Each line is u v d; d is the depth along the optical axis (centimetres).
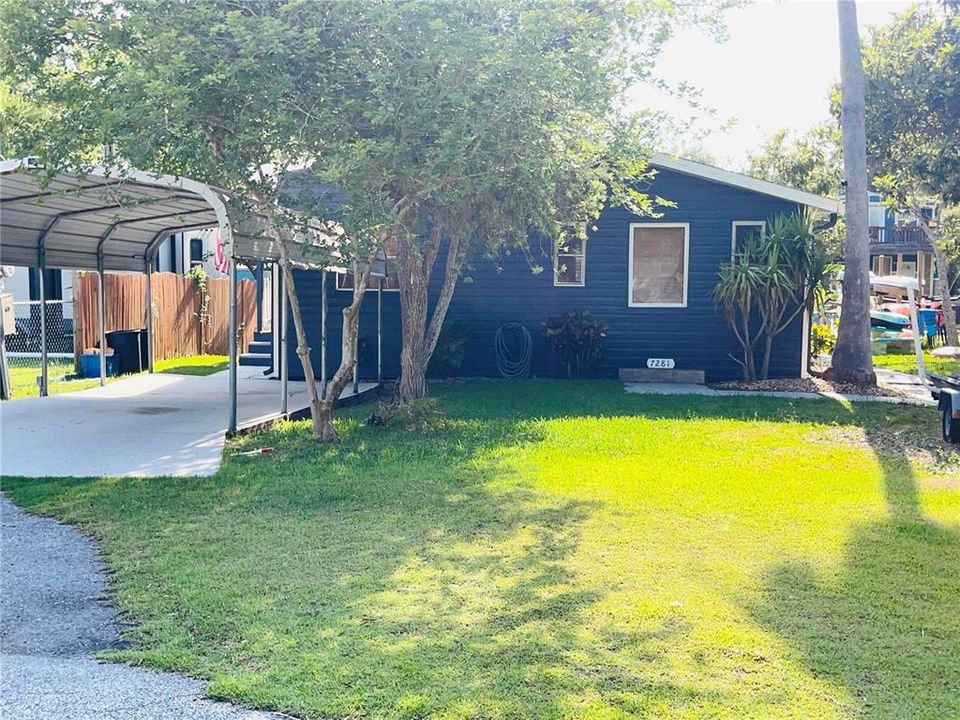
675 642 354
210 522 535
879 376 1491
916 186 1930
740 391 1255
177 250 2267
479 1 670
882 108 1609
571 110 748
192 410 1005
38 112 684
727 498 598
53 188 869
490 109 674
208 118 673
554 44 707
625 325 1424
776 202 1390
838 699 306
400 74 662
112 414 971
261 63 634
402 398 982
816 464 730
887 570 448
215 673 327
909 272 3291
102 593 416
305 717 295
